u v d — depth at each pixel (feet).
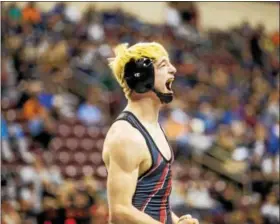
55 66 72.54
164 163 19.98
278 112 78.38
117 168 19.40
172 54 84.58
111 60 21.42
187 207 58.90
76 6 85.61
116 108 70.28
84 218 50.44
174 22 90.99
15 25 74.95
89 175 60.23
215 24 93.86
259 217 60.64
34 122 62.95
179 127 68.33
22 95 64.49
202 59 86.94
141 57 20.44
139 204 19.67
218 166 66.95
